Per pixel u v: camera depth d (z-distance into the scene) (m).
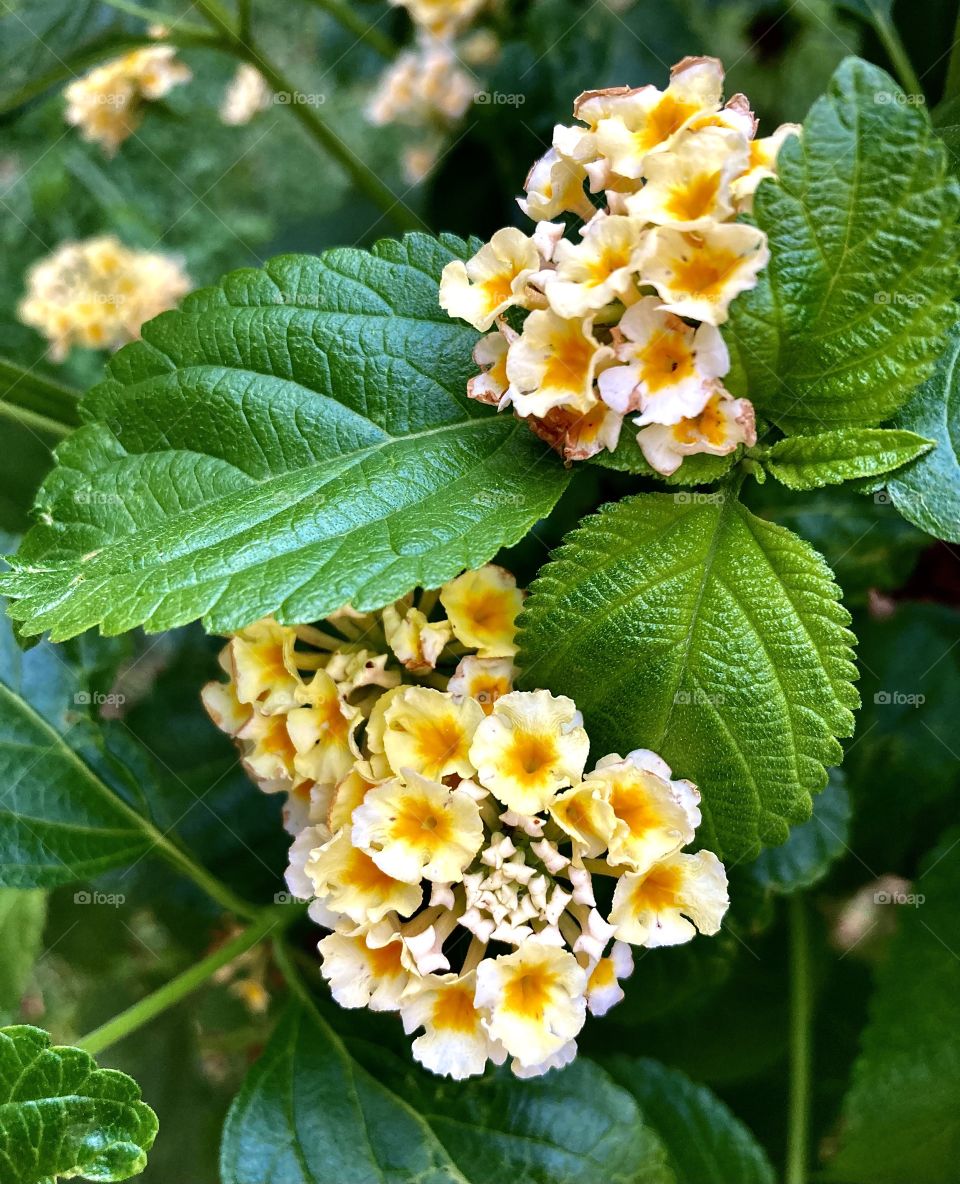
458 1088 0.11
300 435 0.10
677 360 0.08
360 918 0.09
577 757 0.08
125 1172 0.09
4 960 0.13
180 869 0.12
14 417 0.12
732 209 0.08
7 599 0.12
